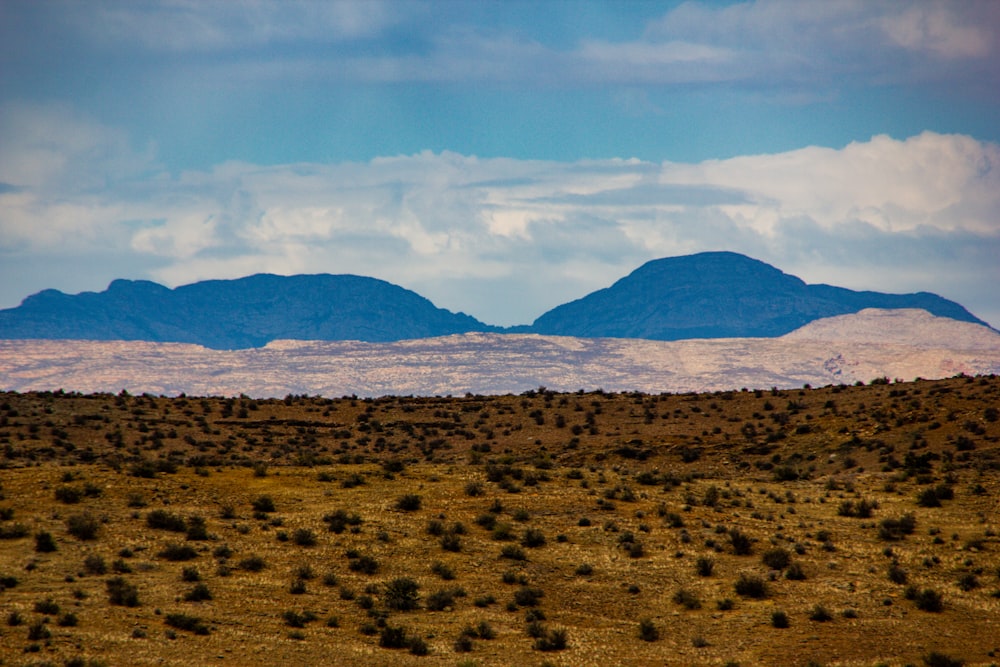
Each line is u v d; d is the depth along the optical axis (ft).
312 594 529.04
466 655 465.88
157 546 571.28
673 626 519.60
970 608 545.44
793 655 483.92
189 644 448.65
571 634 502.38
